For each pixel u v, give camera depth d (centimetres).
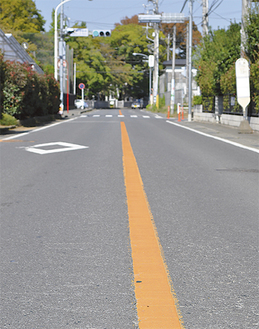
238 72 1911
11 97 2261
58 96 3288
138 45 10294
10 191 740
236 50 2428
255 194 725
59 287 365
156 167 992
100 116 4116
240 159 1141
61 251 452
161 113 5397
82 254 443
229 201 673
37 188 764
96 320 310
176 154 1224
